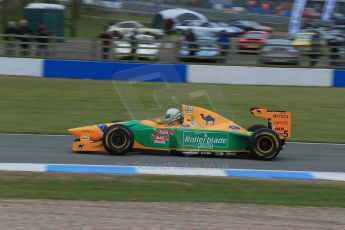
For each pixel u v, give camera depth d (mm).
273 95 47188
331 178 21719
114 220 14898
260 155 24281
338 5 121000
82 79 50812
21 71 51125
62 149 25906
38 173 20578
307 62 54844
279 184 20234
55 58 52594
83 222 14602
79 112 38562
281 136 25188
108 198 17406
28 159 23250
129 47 51500
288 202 17703
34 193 17750
